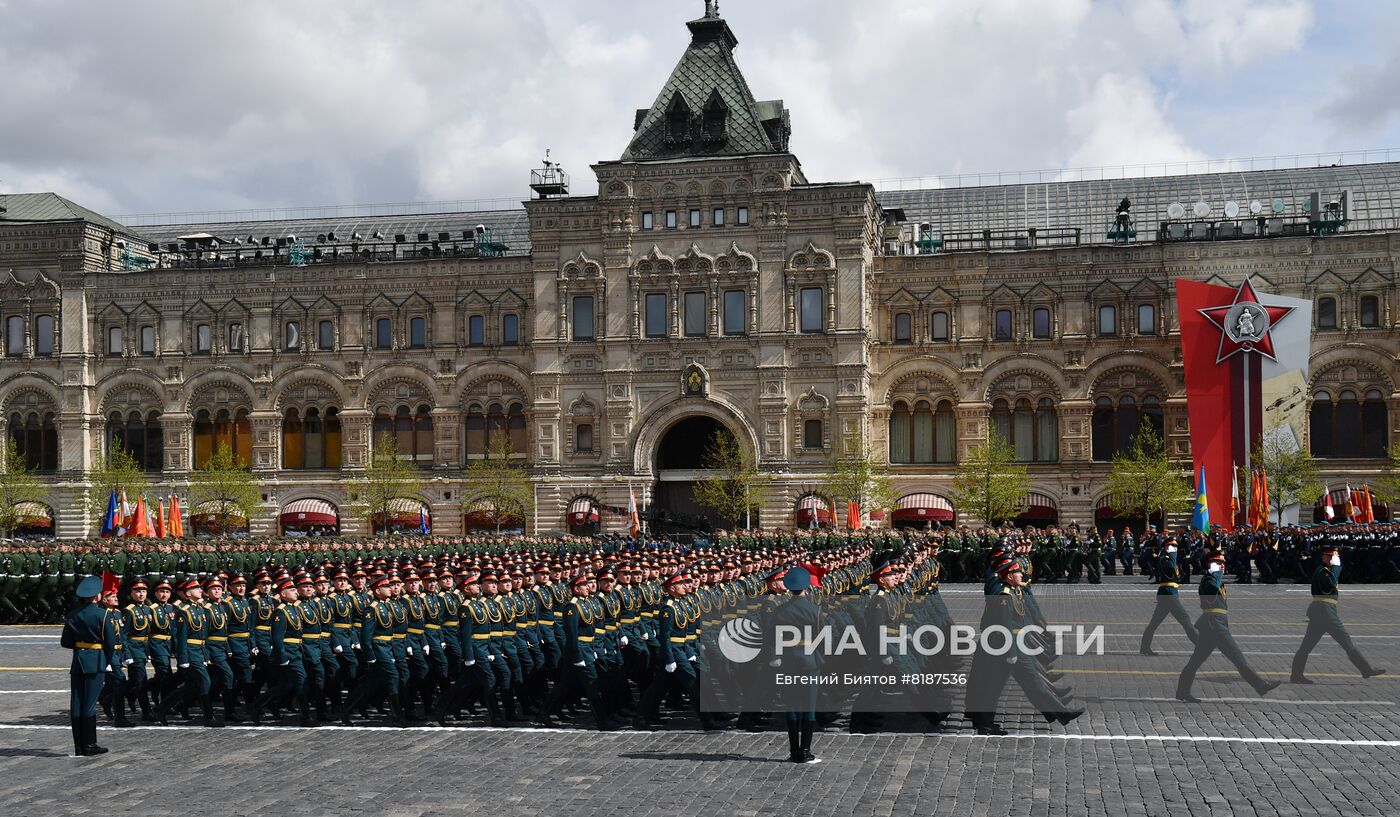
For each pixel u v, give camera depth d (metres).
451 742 29.53
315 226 129.75
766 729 30.48
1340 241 95.69
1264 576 75.25
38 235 107.62
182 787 25.28
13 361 107.62
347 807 23.48
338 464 105.88
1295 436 91.50
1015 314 100.00
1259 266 96.69
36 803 24.16
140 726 32.34
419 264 104.81
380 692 32.66
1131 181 121.94
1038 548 76.00
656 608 32.97
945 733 29.28
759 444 98.44
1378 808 22.22
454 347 104.06
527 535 91.62
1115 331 98.75
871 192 99.81
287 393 105.94
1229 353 92.75
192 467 106.56
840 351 97.56
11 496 102.75
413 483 101.00
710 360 99.31
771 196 98.44
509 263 103.75
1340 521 94.38
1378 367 95.12
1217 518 92.12
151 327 107.31
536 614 32.84
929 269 101.12
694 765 26.45
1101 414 99.44
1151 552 80.69
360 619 33.25
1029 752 27.00
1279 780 24.22
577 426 101.31
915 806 22.75
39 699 36.78
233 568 63.59
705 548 58.16
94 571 59.88
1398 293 94.88
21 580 59.19
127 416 107.38
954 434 100.81
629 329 100.12
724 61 103.69
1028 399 100.19
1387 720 30.20
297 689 32.09
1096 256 99.06
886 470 100.38
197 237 110.62
